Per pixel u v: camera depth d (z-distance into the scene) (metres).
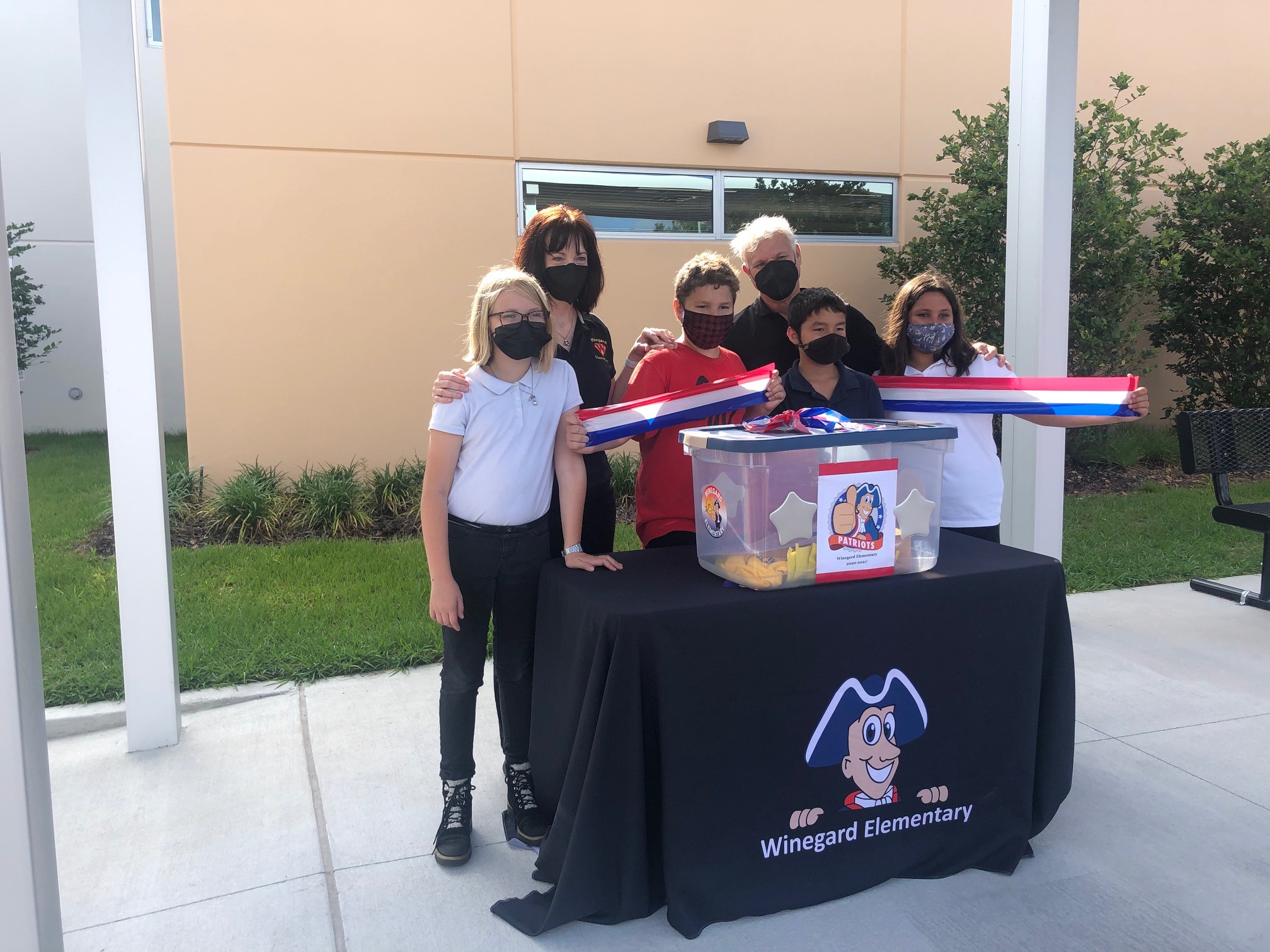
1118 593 4.85
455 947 2.09
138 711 3.12
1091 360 7.41
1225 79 8.66
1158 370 8.99
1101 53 8.14
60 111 11.57
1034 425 3.49
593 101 6.87
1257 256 7.52
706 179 7.23
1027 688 2.36
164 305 11.84
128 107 2.88
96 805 2.76
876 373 3.30
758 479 2.08
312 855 2.49
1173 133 7.25
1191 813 2.64
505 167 6.79
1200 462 4.71
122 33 2.86
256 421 6.52
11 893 1.48
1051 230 3.36
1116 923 2.14
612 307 7.07
